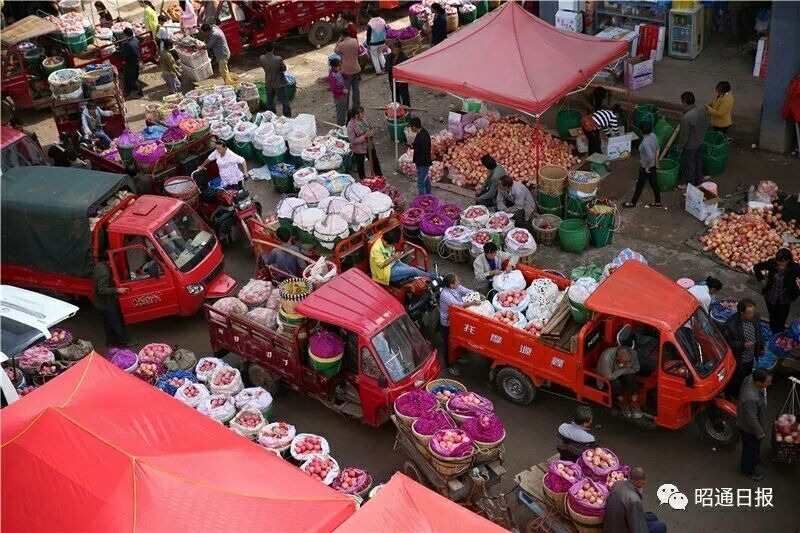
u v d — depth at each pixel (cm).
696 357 1145
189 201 1695
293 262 1485
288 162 1986
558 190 1659
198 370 1351
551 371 1247
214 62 2569
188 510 877
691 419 1202
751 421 1100
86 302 1666
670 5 2184
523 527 1095
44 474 925
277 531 875
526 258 1538
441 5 2539
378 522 870
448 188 1873
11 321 1252
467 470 1064
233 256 1742
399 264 1424
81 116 2077
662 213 1720
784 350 1285
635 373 1178
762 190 1669
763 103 1841
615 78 2086
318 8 2661
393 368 1199
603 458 1055
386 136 2141
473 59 1756
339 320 1218
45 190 1545
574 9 2230
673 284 1208
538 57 1725
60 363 1405
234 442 1004
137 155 1775
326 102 2359
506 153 1877
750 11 2223
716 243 1586
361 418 1266
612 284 1209
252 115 2227
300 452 1198
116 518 868
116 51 2486
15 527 899
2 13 2805
